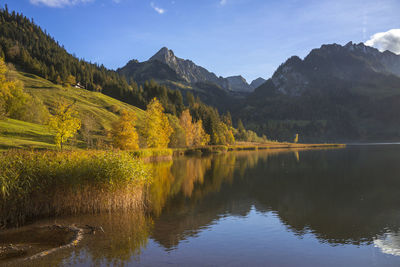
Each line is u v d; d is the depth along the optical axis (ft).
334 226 58.29
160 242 46.14
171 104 608.19
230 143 528.22
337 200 84.12
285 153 343.46
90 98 444.14
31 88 407.03
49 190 58.49
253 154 323.57
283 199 84.79
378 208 74.28
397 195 91.50
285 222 60.49
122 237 47.65
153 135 226.99
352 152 353.92
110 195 62.80
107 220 57.16
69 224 53.36
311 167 177.58
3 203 52.03
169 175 133.28
